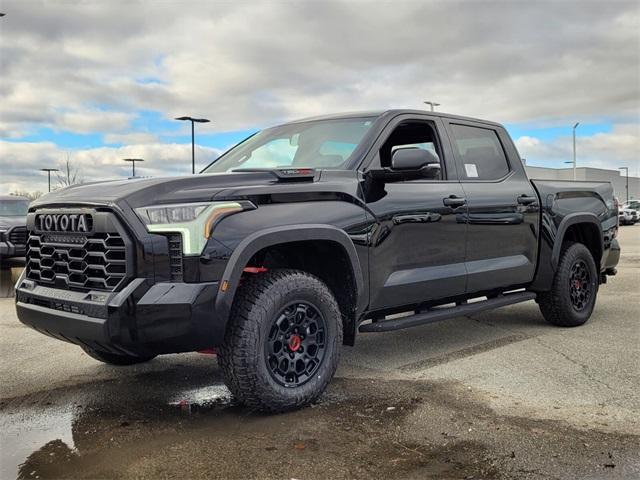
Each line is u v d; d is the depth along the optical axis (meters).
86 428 3.39
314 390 3.62
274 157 4.69
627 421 3.40
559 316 5.88
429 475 2.76
